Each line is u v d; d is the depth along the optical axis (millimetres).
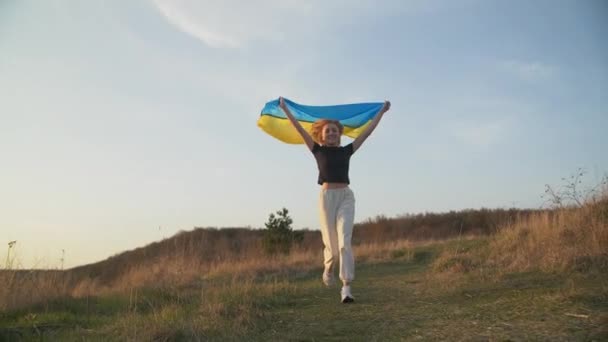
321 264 12570
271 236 18391
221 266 12656
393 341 3529
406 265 10555
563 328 3281
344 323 4285
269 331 4211
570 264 5855
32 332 4582
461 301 4758
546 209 9445
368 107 6535
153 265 12273
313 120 6523
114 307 6367
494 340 3199
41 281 6918
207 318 4629
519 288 5059
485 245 9781
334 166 5430
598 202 8195
